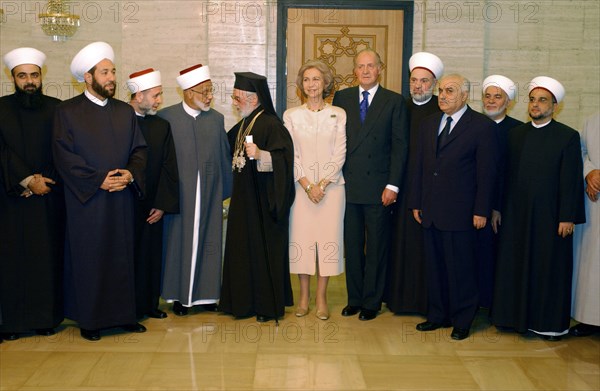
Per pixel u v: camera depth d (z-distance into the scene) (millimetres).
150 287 4703
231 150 4938
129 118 4363
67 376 3701
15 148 4203
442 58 6410
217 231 4852
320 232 4672
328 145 4621
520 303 4324
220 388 3574
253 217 4668
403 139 4645
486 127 4277
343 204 4684
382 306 5129
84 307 4238
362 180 4656
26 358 3961
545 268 4293
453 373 3809
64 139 4164
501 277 4402
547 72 6668
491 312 4480
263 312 4664
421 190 4496
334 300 5301
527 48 6641
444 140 4352
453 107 4270
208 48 6406
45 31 6168
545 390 3594
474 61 6402
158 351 4098
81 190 4152
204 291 4836
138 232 4602
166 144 4652
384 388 3594
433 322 4527
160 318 4754
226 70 6422
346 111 4730
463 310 4375
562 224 4242
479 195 4246
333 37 6539
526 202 4320
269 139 4590
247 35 6398
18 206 4227
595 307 4340
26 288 4262
